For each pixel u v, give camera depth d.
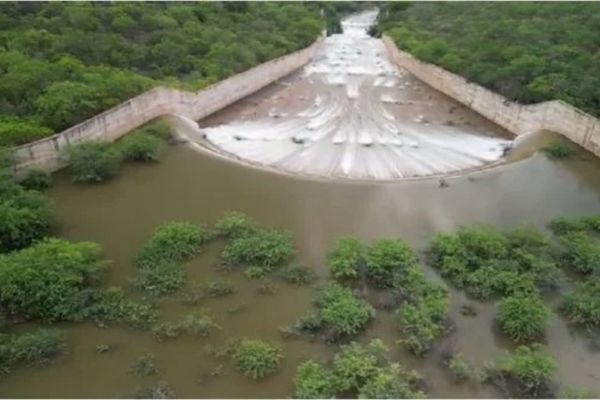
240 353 11.96
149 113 24.42
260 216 17.94
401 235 17.08
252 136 25.89
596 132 22.09
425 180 20.81
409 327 12.73
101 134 21.78
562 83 26.14
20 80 22.59
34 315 12.88
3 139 18.67
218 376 11.55
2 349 11.72
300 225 17.50
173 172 20.81
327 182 20.39
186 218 17.70
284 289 14.35
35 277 13.31
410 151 24.56
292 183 20.28
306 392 10.94
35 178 18.73
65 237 16.34
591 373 12.02
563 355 12.49
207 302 13.78
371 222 17.78
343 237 16.78
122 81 24.16
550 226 17.73
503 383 11.51
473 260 15.29
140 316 13.09
